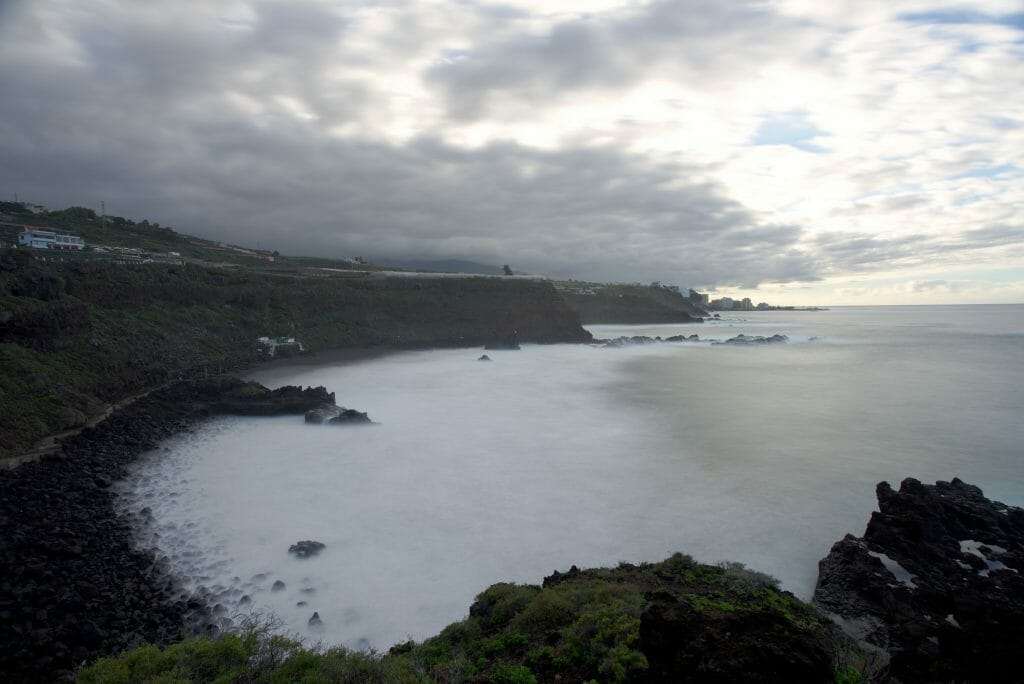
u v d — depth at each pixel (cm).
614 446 3259
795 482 2664
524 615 1340
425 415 4069
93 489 2516
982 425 3769
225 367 5853
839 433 3553
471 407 4353
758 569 1881
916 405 4456
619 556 1972
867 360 7619
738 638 854
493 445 3284
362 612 1666
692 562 1725
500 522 2238
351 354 7769
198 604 1706
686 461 2978
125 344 4766
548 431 3606
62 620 1609
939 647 1413
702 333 13912
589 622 1199
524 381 5659
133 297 6094
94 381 3766
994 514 2108
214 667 988
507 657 1184
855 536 2014
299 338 7819
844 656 1161
